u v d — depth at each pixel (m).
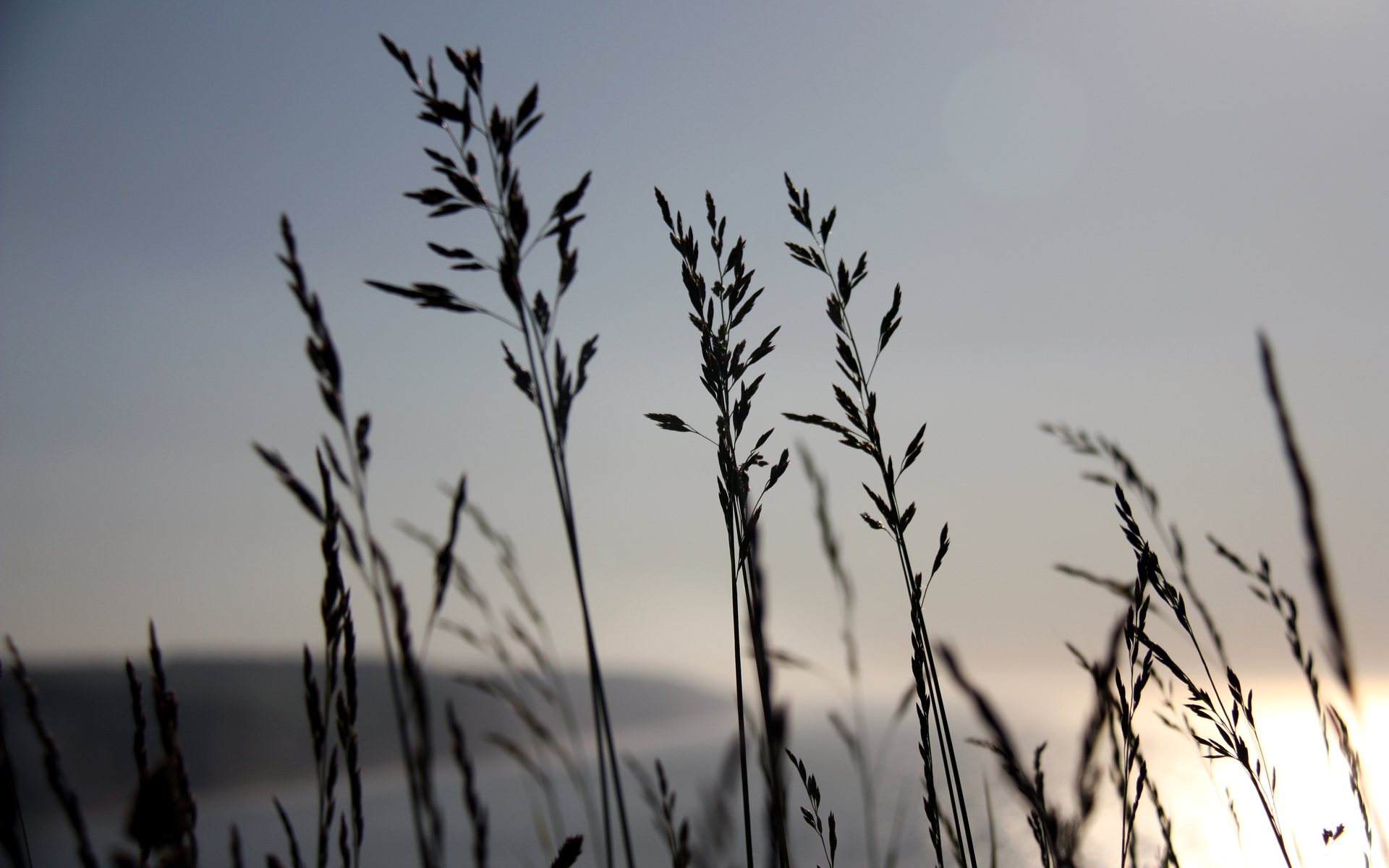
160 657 0.33
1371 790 0.36
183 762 0.32
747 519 0.36
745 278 0.37
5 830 0.34
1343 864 0.36
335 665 0.36
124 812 0.28
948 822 0.36
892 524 0.36
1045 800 0.38
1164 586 0.37
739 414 0.36
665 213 0.38
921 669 0.36
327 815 0.35
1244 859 0.36
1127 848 0.36
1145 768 0.36
